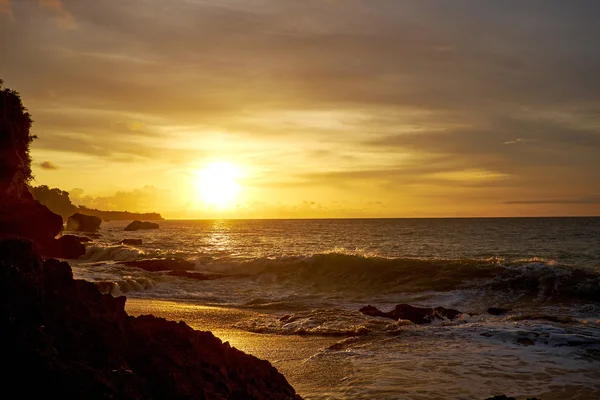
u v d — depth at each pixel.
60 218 38.41
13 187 27.98
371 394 8.50
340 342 12.66
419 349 11.80
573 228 110.31
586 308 19.50
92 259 39.66
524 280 23.45
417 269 26.30
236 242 74.50
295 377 9.62
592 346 11.88
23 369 3.44
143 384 3.84
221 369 4.55
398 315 16.50
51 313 3.93
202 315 16.77
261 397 4.62
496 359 10.82
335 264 28.05
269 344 12.68
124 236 92.44
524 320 15.70
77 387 3.47
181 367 4.26
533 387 9.00
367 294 23.12
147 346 4.34
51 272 4.44
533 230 102.38
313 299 21.86
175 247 61.97
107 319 4.26
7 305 3.66
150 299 21.19
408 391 8.68
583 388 8.97
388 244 65.56
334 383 9.17
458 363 10.51
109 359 3.89
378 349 11.86
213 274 28.52
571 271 23.31
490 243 64.88
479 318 16.25
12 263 4.00
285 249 57.78
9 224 10.42
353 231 113.81
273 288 25.03
